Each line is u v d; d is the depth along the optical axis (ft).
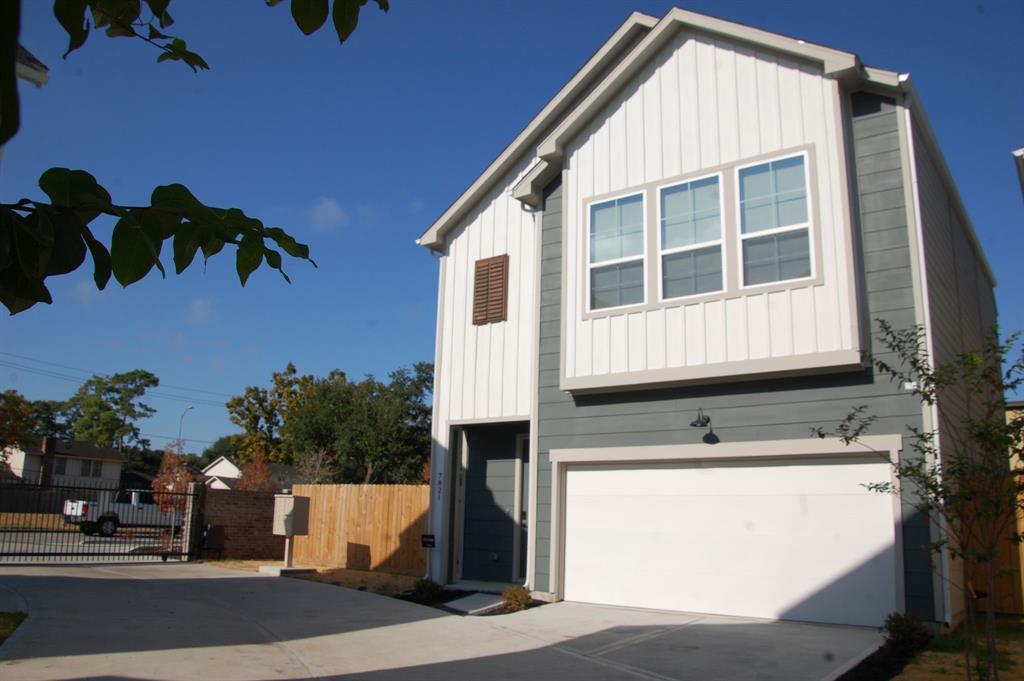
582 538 38.42
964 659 25.17
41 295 5.82
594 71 45.47
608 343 38.19
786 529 32.76
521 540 44.83
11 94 3.98
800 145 34.58
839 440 31.50
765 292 34.17
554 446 39.83
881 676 23.41
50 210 5.78
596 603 37.29
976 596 32.07
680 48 39.01
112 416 222.07
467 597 40.27
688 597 34.73
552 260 42.27
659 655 26.45
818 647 27.02
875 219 32.99
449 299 48.67
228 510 64.75
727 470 34.73
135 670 23.36
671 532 35.76
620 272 38.73
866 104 34.19
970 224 43.91
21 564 52.11
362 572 52.21
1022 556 35.50
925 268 32.04
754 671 24.18
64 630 28.60
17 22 3.99
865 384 31.83
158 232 6.48
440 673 24.29
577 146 41.52
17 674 22.21
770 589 32.73
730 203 35.94
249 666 24.64
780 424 33.42
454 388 47.03
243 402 168.55
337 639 29.40
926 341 30.71
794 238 34.04
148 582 43.70
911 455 30.04
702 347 35.40
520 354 44.57
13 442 42.24
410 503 53.36
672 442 36.11
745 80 36.73
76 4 5.74
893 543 30.01
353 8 6.51
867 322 32.24
